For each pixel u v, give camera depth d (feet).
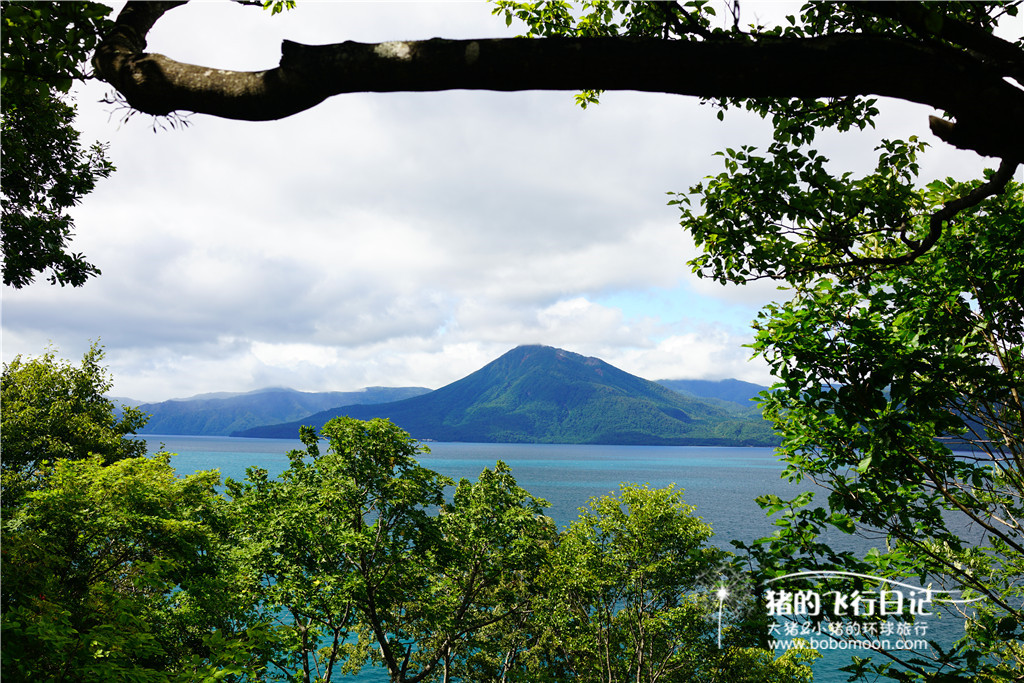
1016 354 20.25
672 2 12.78
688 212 20.53
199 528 50.19
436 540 79.30
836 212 18.08
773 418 21.77
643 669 73.61
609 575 71.31
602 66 7.30
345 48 7.70
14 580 26.89
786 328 18.08
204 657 44.50
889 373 17.17
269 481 80.02
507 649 90.58
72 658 23.72
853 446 19.11
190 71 8.23
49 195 39.86
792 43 7.20
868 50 7.08
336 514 76.02
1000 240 19.48
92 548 41.98
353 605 76.95
